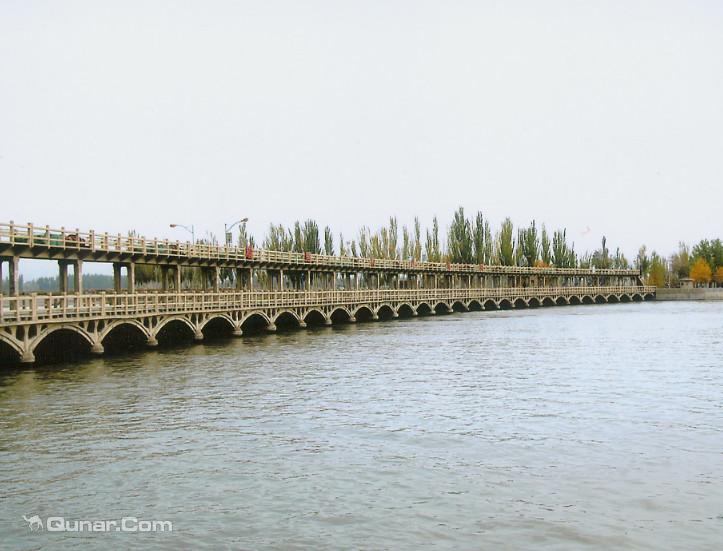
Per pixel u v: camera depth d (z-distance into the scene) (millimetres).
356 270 80062
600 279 151250
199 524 14742
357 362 38812
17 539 14094
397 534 14141
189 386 30406
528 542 13727
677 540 13758
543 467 18328
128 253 44969
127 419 23859
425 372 34969
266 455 19562
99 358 39656
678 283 164125
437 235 119125
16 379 31969
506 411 25172
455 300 97375
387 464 18672
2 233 34125
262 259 60562
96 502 16000
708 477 17422
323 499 16078
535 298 121250
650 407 25688
